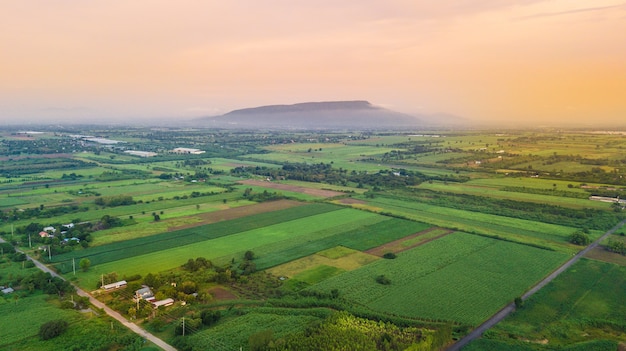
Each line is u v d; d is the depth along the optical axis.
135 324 91.19
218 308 98.12
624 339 87.06
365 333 84.50
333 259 129.25
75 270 119.25
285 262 126.50
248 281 112.44
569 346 82.44
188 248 138.12
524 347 81.94
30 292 105.25
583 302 102.44
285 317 93.12
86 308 98.25
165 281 109.56
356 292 105.62
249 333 86.12
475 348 81.56
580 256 134.25
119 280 112.25
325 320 89.62
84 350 80.12
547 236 153.62
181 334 85.88
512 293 106.25
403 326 89.88
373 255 132.88
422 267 122.56
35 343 82.12
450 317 93.81
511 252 136.00
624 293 107.38
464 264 125.25
